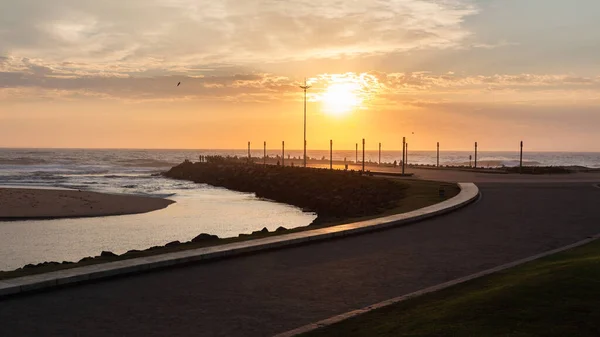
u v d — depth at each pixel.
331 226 16.73
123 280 10.16
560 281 8.34
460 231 16.59
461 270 11.13
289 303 8.65
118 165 131.50
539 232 16.39
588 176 52.56
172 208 40.91
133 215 35.69
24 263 20.03
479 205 23.97
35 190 49.84
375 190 39.34
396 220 17.75
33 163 136.12
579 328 6.38
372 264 11.72
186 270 11.05
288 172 62.66
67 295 9.07
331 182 49.84
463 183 36.81
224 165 88.31
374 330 6.82
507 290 8.06
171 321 7.68
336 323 7.22
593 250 12.25
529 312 7.00
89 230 28.66
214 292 9.31
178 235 27.52
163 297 8.98
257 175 66.50
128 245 24.19
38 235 26.72
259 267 11.38
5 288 8.91
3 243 24.31
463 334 6.39
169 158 194.00
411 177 50.00
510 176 51.88
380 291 9.43
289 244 13.91
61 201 41.09
